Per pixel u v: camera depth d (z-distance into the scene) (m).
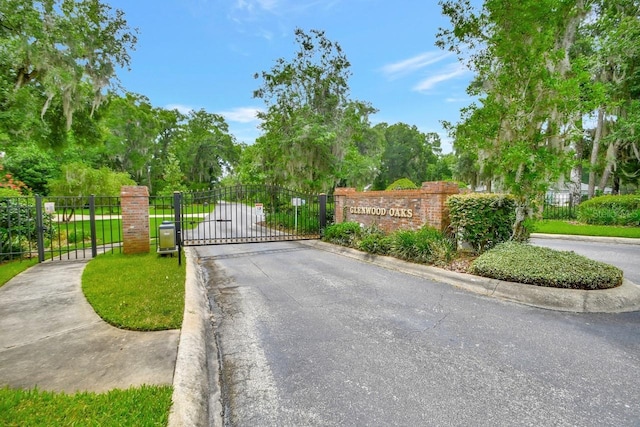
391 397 2.52
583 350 3.26
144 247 8.40
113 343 3.22
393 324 3.99
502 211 6.96
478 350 3.29
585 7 10.58
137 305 4.26
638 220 13.23
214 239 10.38
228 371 2.96
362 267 7.28
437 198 7.60
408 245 7.27
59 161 26.88
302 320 4.17
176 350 3.07
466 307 4.57
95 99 13.81
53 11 12.09
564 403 2.43
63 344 3.20
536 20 6.30
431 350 3.30
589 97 6.27
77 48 12.50
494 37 6.62
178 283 5.32
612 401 2.45
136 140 35.91
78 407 2.16
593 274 4.75
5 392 2.33
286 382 2.76
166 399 2.27
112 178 21.31
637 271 6.50
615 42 14.82
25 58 11.53
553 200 18.39
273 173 17.34
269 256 8.82
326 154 17.02
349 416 2.30
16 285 5.34
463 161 27.17
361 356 3.19
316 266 7.44
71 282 5.50
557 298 4.55
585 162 6.48
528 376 2.80
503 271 5.27
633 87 15.48
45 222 9.20
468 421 2.24
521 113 6.56
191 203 12.05
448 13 7.84
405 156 48.31
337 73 18.00
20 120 11.73
